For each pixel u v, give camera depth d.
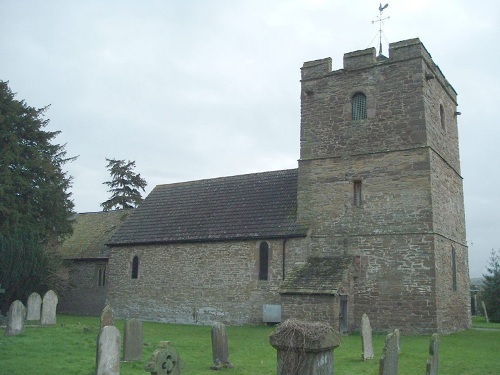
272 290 24.16
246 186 29.53
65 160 33.75
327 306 20.44
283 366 8.43
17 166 30.03
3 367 12.06
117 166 57.97
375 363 13.98
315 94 25.23
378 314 21.62
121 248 29.97
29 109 31.67
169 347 10.88
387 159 22.73
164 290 27.70
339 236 23.19
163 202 31.77
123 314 28.91
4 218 28.58
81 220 40.53
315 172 24.52
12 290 26.34
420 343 18.25
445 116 25.47
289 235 23.94
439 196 22.70
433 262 20.92
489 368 13.59
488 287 37.50
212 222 27.56
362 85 23.98
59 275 33.53
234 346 17.08
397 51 23.30
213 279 26.11
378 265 22.03
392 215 22.14
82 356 14.16
